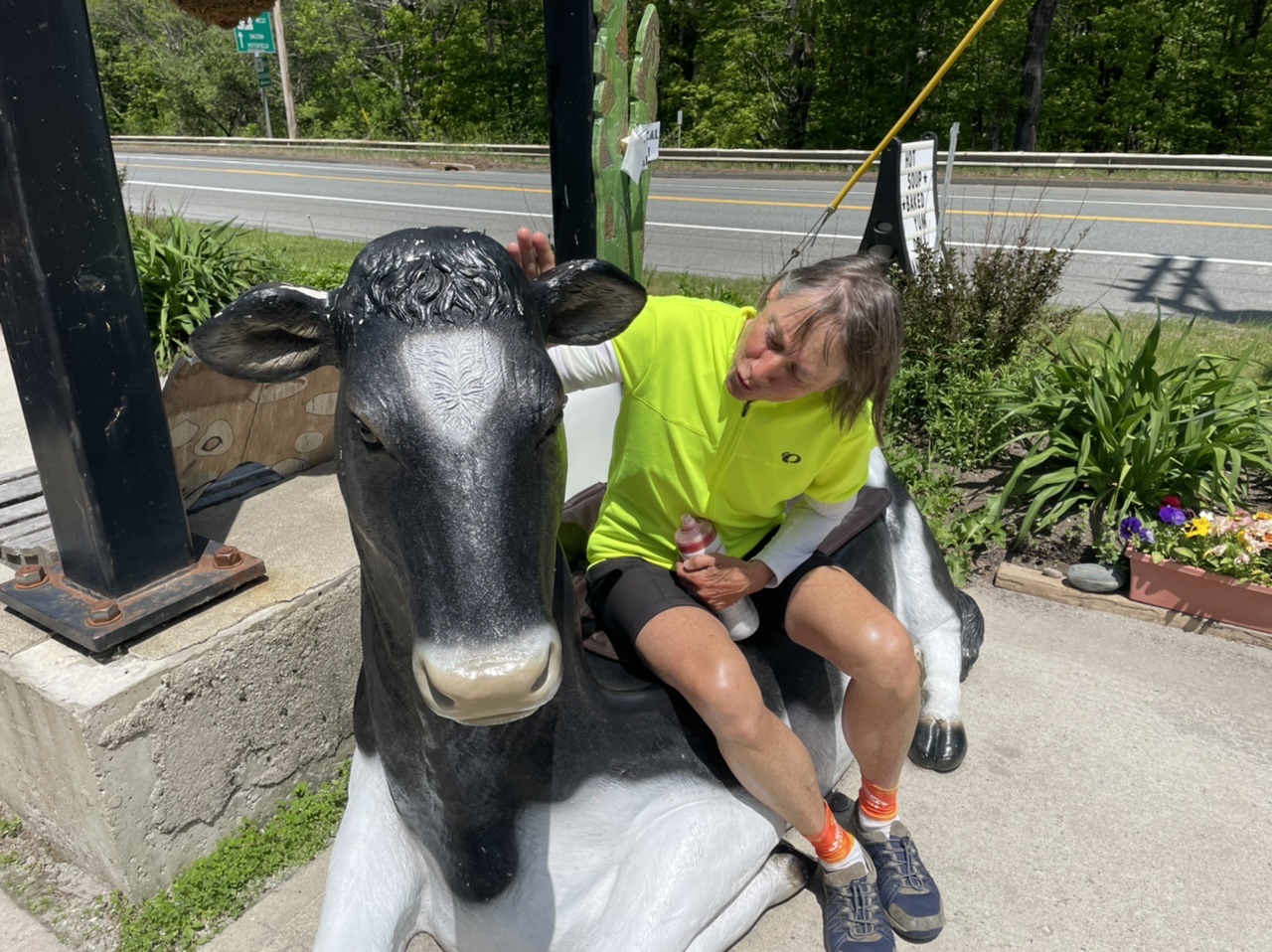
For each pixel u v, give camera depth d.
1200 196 14.08
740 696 1.76
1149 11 25.05
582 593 2.15
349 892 1.75
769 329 1.69
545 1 3.23
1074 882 2.28
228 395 2.69
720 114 28.02
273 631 2.40
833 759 2.26
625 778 1.82
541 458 1.34
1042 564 3.80
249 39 27.44
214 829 2.39
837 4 25.81
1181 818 2.49
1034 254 5.38
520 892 1.73
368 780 1.88
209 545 2.58
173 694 2.20
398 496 1.29
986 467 4.62
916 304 5.29
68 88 2.01
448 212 13.87
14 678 2.14
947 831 2.44
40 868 2.39
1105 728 2.84
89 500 2.20
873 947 2.03
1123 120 26.34
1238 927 2.16
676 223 12.30
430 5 32.69
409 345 1.29
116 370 2.19
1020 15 24.89
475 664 1.21
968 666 3.00
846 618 1.91
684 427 1.90
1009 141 27.27
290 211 14.06
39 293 2.04
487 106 32.25
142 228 8.01
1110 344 4.84
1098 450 4.07
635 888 1.74
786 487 1.89
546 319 1.56
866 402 1.78
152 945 2.16
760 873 2.09
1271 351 6.33
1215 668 3.15
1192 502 3.90
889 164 5.51
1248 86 26.16
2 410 4.48
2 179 1.98
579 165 3.37
